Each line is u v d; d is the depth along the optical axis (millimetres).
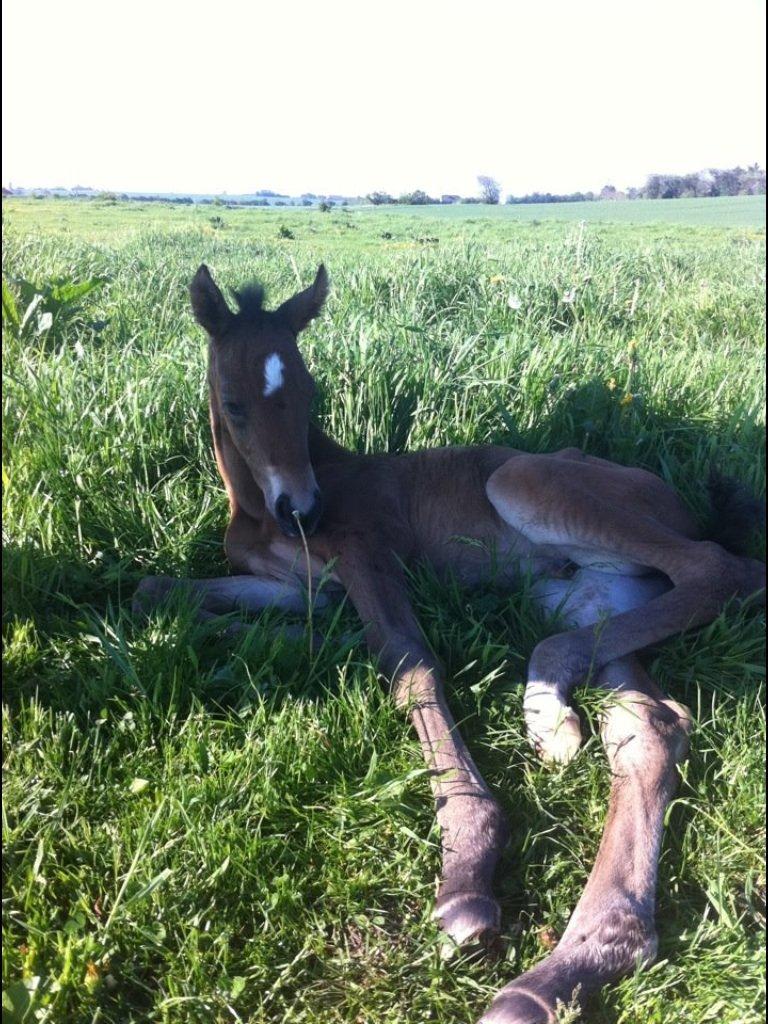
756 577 1342
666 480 1707
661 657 1280
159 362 1953
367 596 1297
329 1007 830
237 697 1188
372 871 953
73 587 1407
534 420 1868
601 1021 829
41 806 991
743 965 855
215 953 855
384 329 2168
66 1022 789
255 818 995
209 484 1663
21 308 2396
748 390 2084
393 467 1537
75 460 1572
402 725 1138
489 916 876
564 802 1052
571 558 1448
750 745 1112
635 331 2607
